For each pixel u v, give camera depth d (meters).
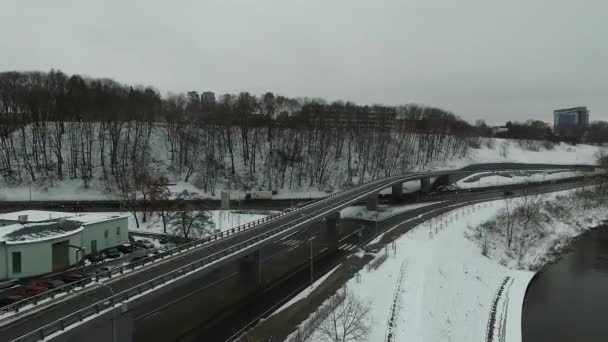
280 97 190.88
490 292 64.94
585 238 99.31
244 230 62.81
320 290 54.62
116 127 128.88
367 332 43.16
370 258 69.50
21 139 131.62
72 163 124.50
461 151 190.62
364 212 110.62
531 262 81.19
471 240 85.75
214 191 122.00
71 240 64.12
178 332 44.25
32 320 30.44
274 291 56.75
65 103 136.75
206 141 141.50
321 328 42.56
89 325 30.69
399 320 47.91
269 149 143.00
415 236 83.94
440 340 46.72
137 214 94.75
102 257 67.31
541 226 98.69
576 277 73.75
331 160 147.12
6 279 57.22
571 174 168.50
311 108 167.50
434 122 189.25
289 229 63.66
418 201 125.25
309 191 128.38
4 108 132.25
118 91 164.38
